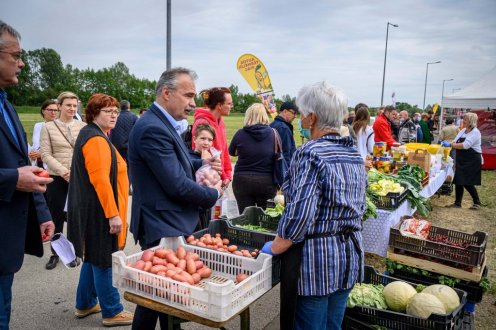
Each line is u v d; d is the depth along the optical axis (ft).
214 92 14.35
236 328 11.28
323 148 6.42
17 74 7.12
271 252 7.04
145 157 7.99
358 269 6.98
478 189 34.53
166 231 8.18
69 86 266.57
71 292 13.12
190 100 8.53
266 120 15.19
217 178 9.24
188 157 8.90
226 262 7.65
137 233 8.52
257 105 15.19
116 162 10.13
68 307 12.11
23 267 15.03
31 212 8.03
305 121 6.98
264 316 12.10
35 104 236.63
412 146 25.57
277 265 7.35
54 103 18.79
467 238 11.96
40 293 13.00
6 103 7.51
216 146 14.17
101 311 11.14
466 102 48.91
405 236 11.38
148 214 8.34
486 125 47.32
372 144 22.52
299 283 6.57
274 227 11.75
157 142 7.92
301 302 6.82
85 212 9.86
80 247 10.06
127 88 276.82
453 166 29.60
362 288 9.77
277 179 15.08
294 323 6.93
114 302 10.87
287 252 6.68
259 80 25.71
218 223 10.07
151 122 8.07
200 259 7.99
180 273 6.95
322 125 6.73
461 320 9.37
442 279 10.93
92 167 9.55
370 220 12.98
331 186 6.28
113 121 10.22
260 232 9.57
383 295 9.59
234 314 6.11
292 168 6.57
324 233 6.54
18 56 6.99
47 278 14.15
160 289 6.50
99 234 9.93
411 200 15.56
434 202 28.86
